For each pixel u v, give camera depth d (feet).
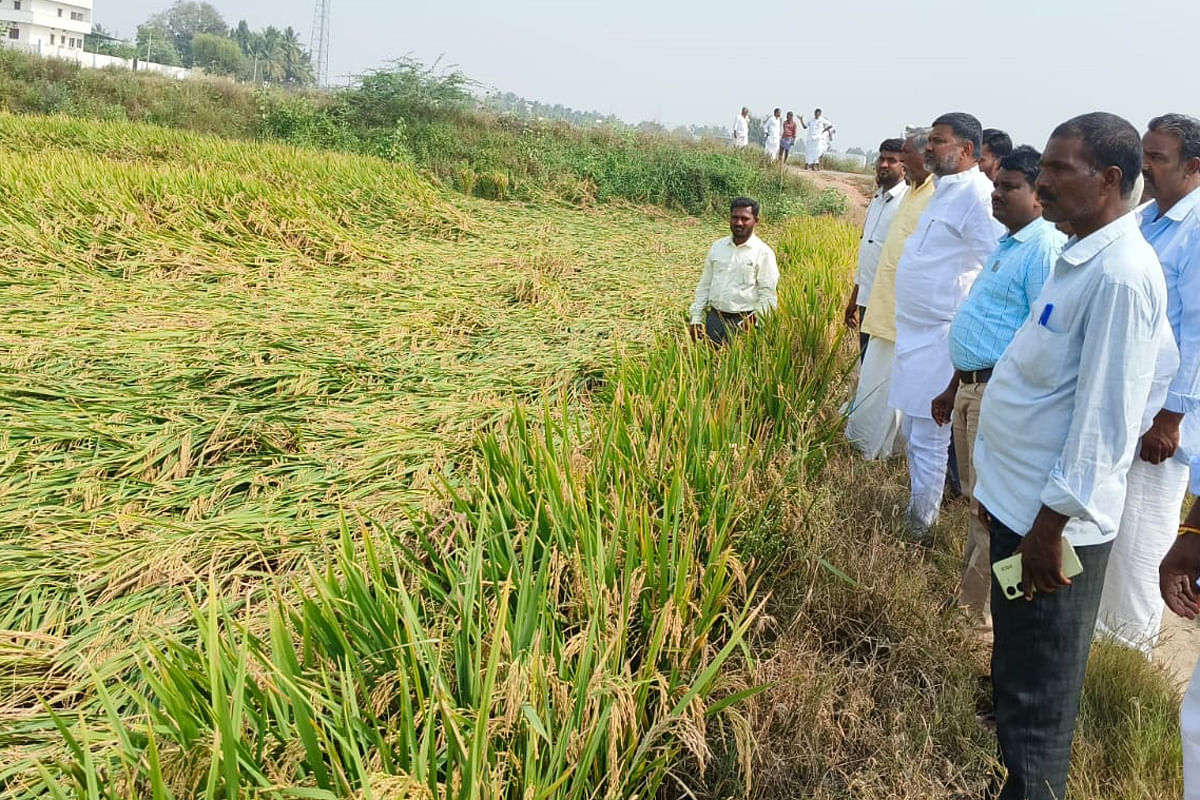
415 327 22.54
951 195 15.62
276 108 71.10
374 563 9.05
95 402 16.15
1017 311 12.52
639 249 40.83
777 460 13.93
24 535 12.26
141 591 11.27
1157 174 12.21
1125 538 12.94
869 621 12.16
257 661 7.93
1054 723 9.36
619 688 7.93
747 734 8.92
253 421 15.88
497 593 9.07
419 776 6.91
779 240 45.01
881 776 9.86
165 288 24.75
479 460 14.26
